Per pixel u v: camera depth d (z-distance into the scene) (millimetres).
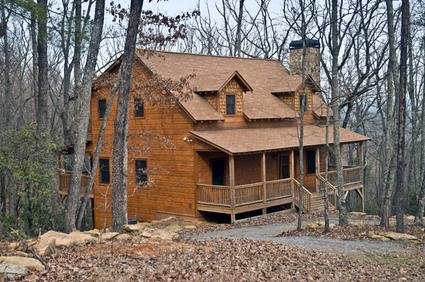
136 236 13727
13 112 33531
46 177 17453
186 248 12383
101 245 12055
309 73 29734
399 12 30219
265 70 33000
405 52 16844
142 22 22359
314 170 31516
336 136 20500
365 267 12656
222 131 25953
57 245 11586
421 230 19250
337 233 17953
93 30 18609
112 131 28391
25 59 37438
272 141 26266
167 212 26406
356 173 31188
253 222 23859
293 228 21156
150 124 26906
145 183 25047
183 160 25594
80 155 18609
